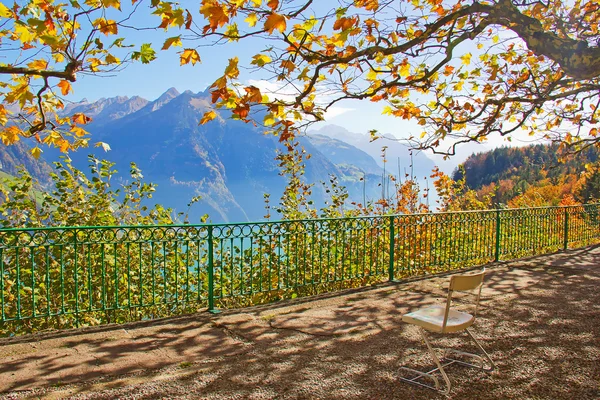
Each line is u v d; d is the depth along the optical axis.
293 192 10.62
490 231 11.72
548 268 10.60
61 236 6.04
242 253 7.42
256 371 4.64
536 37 4.63
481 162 125.38
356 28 4.70
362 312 6.93
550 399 4.02
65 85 5.12
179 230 6.82
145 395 4.06
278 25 3.96
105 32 4.56
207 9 3.91
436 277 9.57
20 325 7.19
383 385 4.31
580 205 14.93
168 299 7.65
